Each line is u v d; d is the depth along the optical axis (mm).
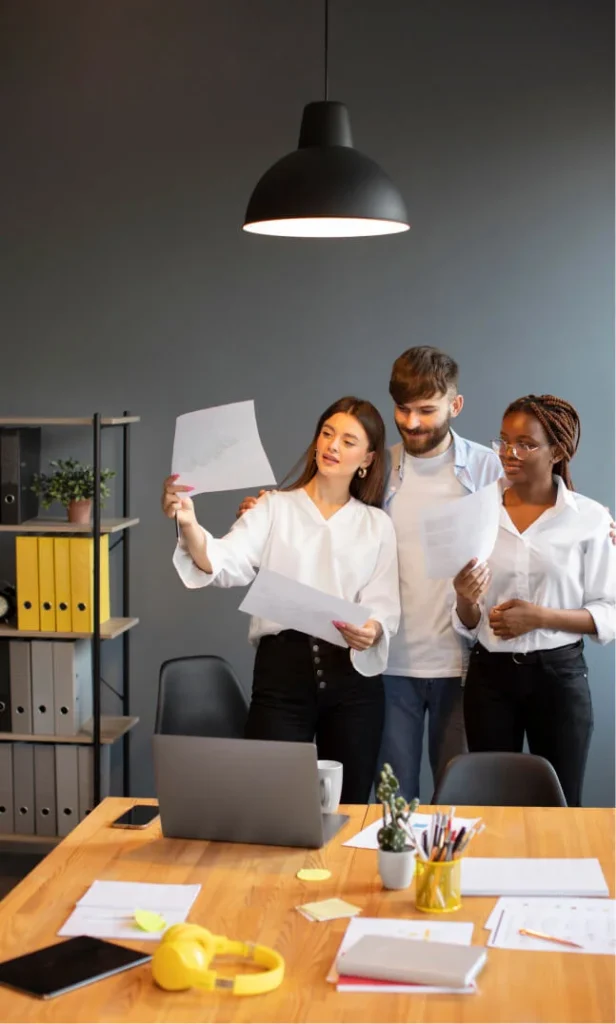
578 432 3234
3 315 4434
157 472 4398
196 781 2281
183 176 4312
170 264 4344
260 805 2258
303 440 4328
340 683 3133
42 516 4492
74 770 4164
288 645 3150
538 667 3193
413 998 1657
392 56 4195
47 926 1910
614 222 4164
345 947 1805
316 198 2600
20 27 4336
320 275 4281
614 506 4215
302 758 2217
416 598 3330
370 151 4230
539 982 1700
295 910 1966
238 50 4254
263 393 4336
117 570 4457
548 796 2660
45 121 4355
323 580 3168
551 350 4207
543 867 2131
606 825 2385
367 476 3264
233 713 3506
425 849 2020
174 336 4359
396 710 3402
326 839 2299
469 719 3281
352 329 4277
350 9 4199
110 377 4398
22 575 4086
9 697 4148
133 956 1778
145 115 4312
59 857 2219
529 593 3229
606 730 4242
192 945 1702
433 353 3227
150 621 4422
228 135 4277
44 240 4391
